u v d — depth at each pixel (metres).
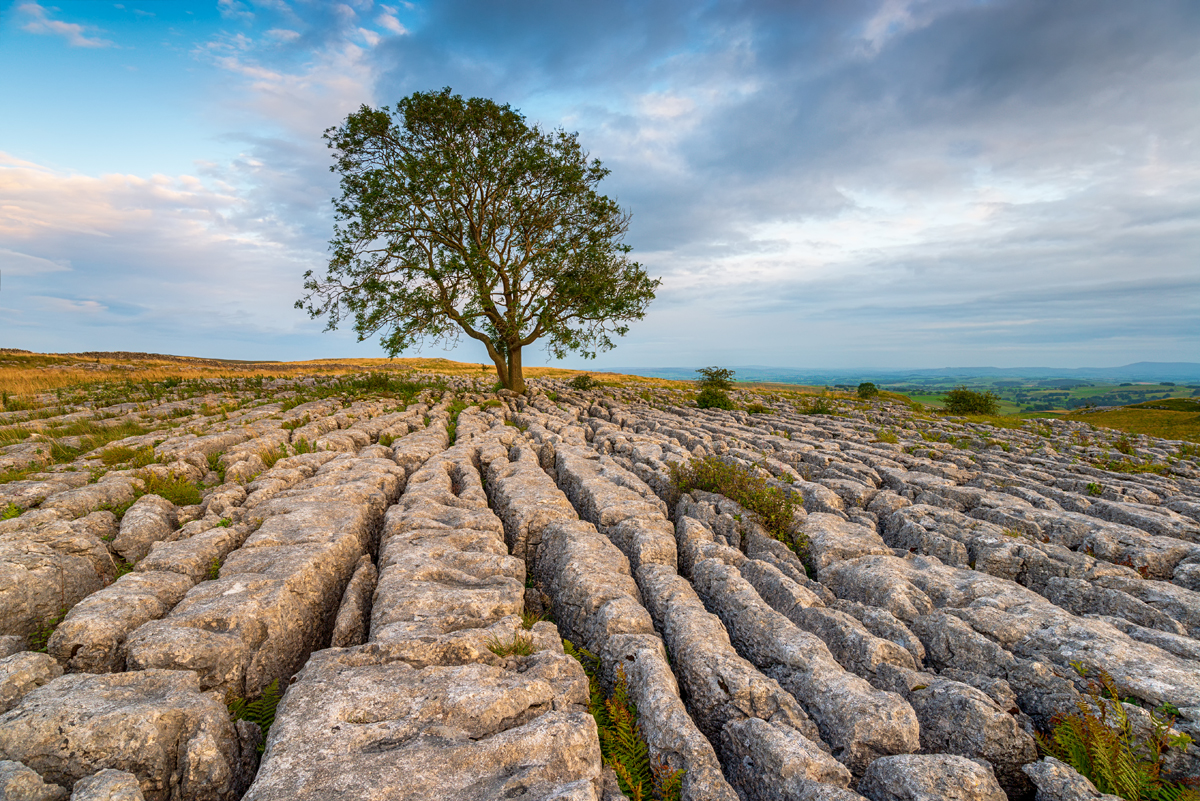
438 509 11.95
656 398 43.44
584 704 6.56
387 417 23.36
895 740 5.98
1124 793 5.56
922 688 6.88
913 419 35.50
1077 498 14.70
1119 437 30.45
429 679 6.13
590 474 15.16
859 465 17.50
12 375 37.97
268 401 28.83
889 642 7.58
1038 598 8.84
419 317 32.88
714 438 23.23
